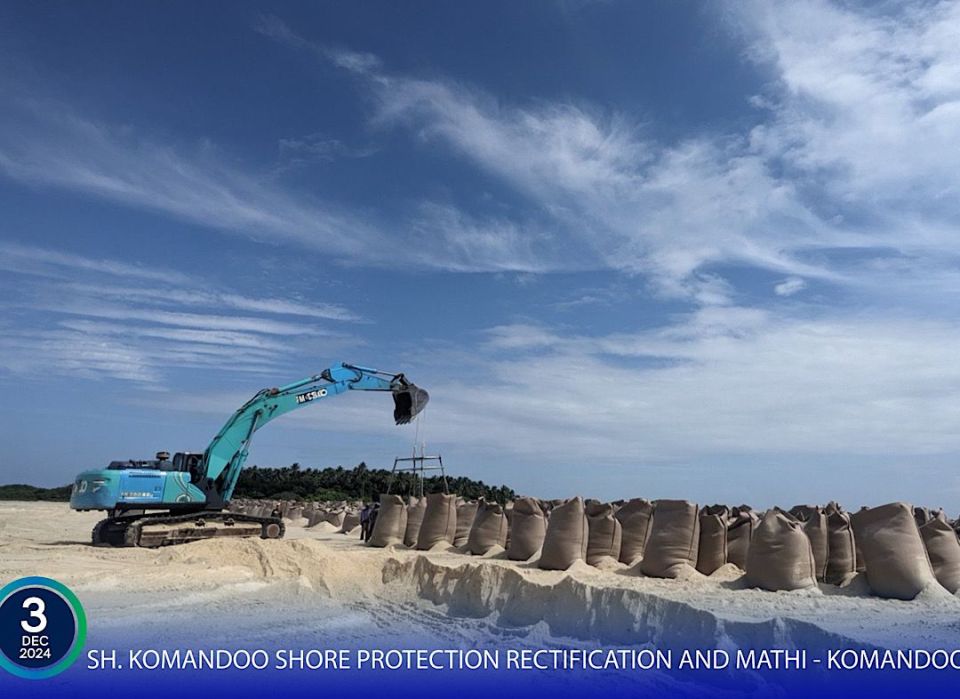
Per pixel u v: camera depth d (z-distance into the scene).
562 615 9.86
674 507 13.98
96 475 19.33
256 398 21.73
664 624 8.87
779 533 12.22
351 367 23.06
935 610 10.47
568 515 15.20
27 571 13.41
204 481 20.98
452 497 21.20
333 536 28.86
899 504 11.97
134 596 12.07
